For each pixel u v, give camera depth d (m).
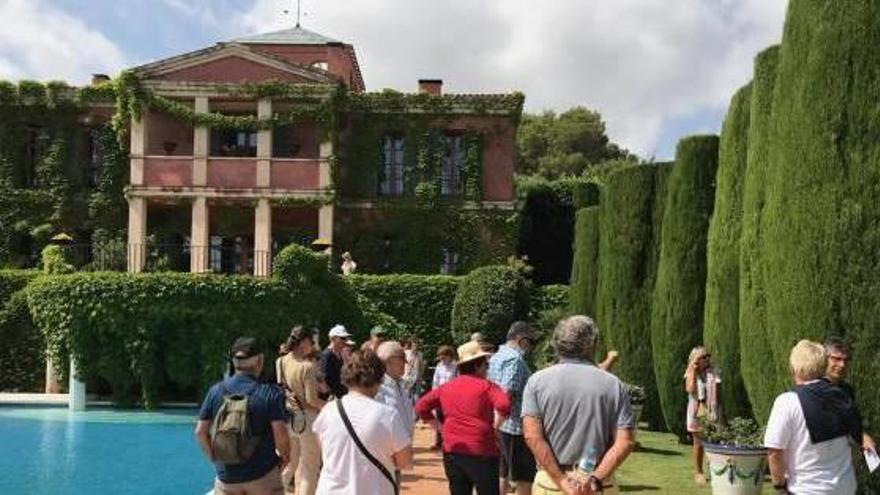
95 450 17.84
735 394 15.26
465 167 35.09
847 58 10.38
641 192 20.69
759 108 13.24
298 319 25.92
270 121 33.66
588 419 5.43
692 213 17.88
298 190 33.31
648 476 13.30
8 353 28.22
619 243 21.03
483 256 34.81
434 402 8.38
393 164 35.50
